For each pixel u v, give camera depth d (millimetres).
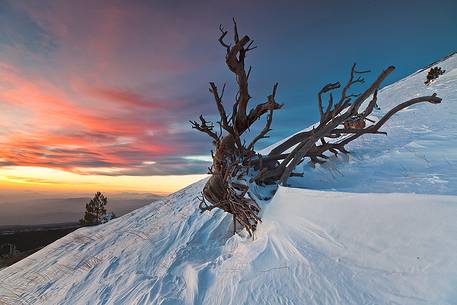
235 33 6207
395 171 7355
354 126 12070
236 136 7031
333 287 3732
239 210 6930
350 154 9477
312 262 4348
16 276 12820
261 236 5938
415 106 16547
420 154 8117
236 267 5355
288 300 3904
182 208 13023
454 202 3510
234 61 6367
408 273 3336
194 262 6895
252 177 7090
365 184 6863
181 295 5547
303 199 5531
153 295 5926
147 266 8047
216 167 7348
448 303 2811
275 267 4742
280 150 8320
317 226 4902
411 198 3902
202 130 7359
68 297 8180
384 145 10016
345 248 4223
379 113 16562
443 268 3119
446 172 6402
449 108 13812
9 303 10109
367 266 3766
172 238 9453
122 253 9930
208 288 5297
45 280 10977
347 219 4531
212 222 9352
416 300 3023
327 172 8617
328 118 8258
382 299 3242
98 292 7457
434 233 3451
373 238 3998
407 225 3758
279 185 6602
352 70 7809
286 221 5594
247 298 4344
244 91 6719
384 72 7289
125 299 6371
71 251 13398
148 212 15758
